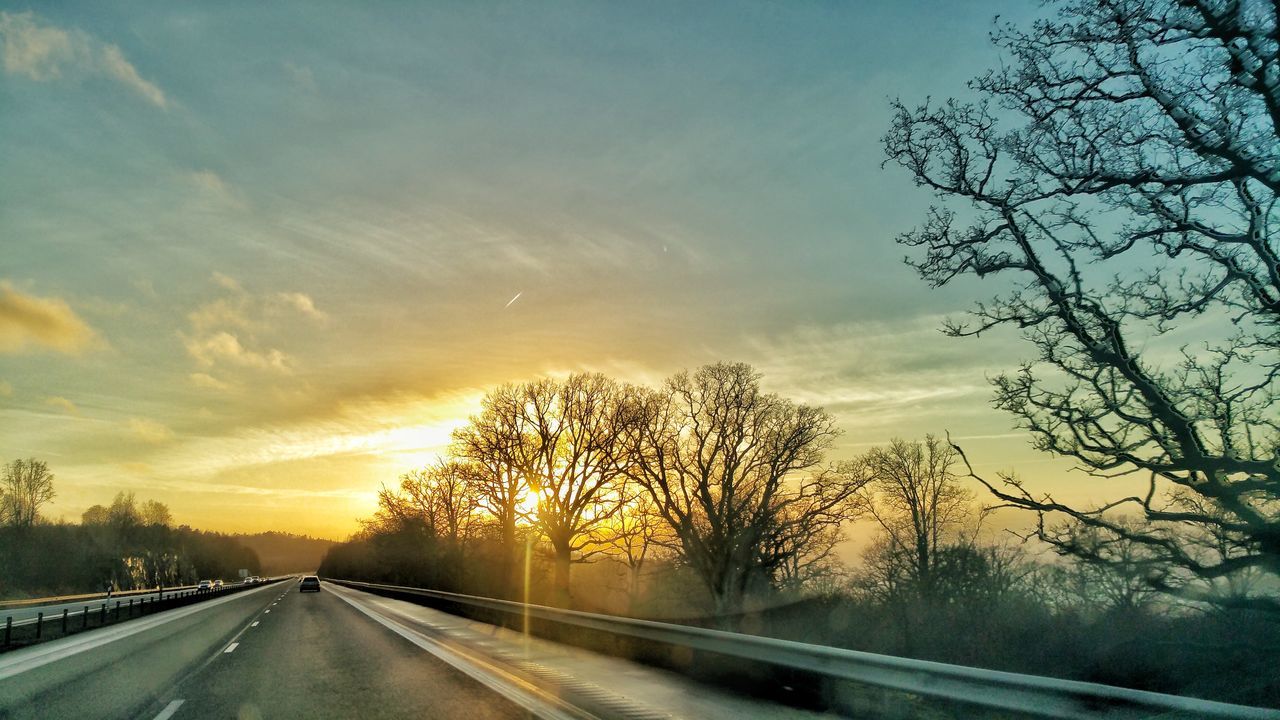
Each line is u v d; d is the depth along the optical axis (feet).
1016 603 81.20
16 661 52.70
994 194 47.14
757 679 36.14
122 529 388.78
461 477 163.22
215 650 58.90
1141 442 44.50
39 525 281.74
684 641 42.86
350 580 407.23
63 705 33.99
